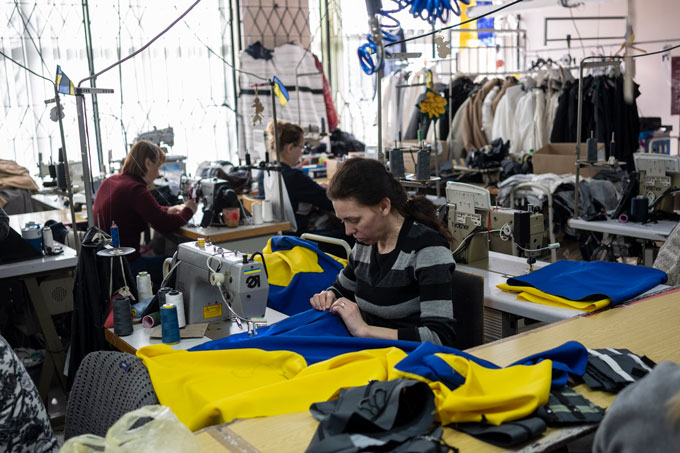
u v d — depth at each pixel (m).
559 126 6.57
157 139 5.71
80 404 1.70
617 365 1.53
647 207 3.63
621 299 2.12
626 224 3.64
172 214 4.00
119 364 1.66
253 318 2.14
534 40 9.29
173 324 2.08
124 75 6.59
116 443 1.10
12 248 3.27
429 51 8.02
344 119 8.02
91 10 6.36
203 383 1.65
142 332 2.20
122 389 1.62
